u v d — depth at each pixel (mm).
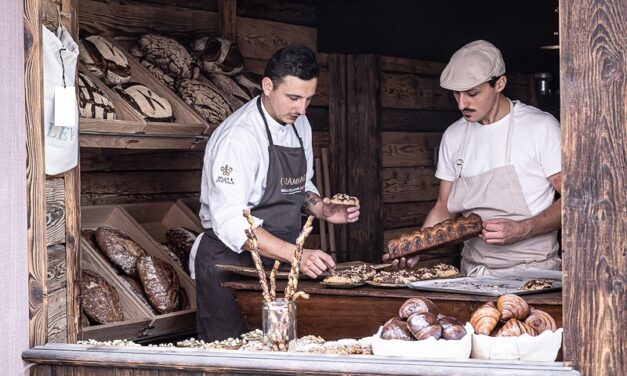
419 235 4562
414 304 2924
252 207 4691
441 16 8969
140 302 4918
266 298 3121
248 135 4547
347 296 4117
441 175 5242
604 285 2709
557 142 4762
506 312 2881
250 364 2916
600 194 2707
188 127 5332
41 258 3281
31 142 3248
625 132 2688
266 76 4453
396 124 8055
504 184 4875
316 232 7426
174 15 6258
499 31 9328
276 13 7172
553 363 2719
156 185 6113
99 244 5156
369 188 7641
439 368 2719
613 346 2705
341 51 8188
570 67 2725
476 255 5082
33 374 3225
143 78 5574
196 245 4918
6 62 3244
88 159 5641
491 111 4895
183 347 3369
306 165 4895
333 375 2832
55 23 3672
